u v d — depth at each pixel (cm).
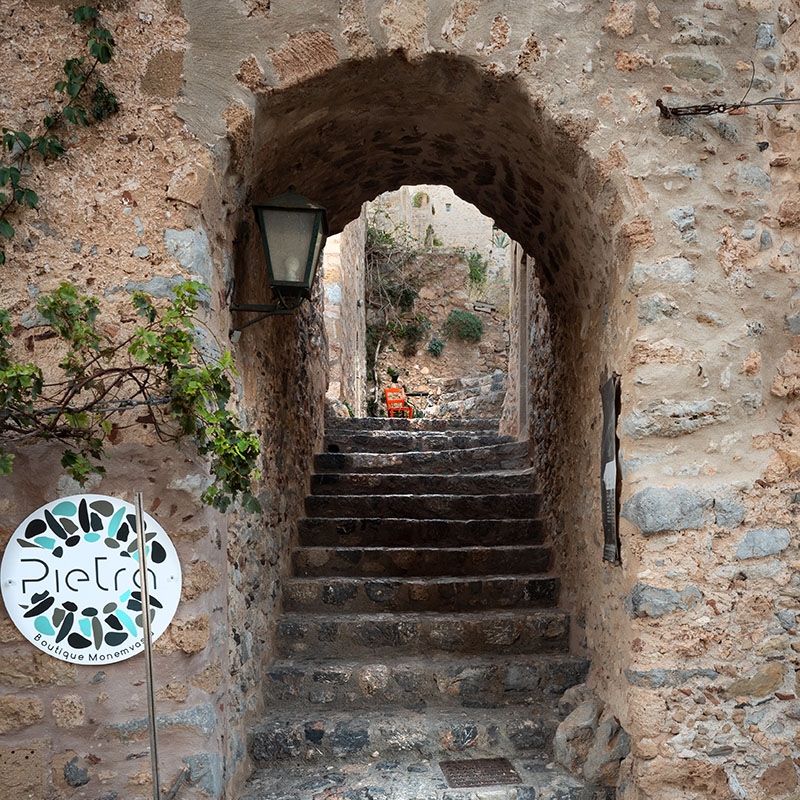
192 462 223
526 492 493
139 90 235
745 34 271
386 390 1025
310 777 280
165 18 239
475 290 1280
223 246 262
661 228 265
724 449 262
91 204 229
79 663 216
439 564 414
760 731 253
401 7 255
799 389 262
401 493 496
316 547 426
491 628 353
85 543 218
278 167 308
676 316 263
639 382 262
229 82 243
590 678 317
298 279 257
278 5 250
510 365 654
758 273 266
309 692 320
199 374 205
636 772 254
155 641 219
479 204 405
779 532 259
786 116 270
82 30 233
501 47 261
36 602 215
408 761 292
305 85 256
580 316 358
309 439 502
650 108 266
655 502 256
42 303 193
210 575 227
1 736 213
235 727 266
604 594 305
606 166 264
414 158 365
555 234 352
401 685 322
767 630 256
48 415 212
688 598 255
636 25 266
